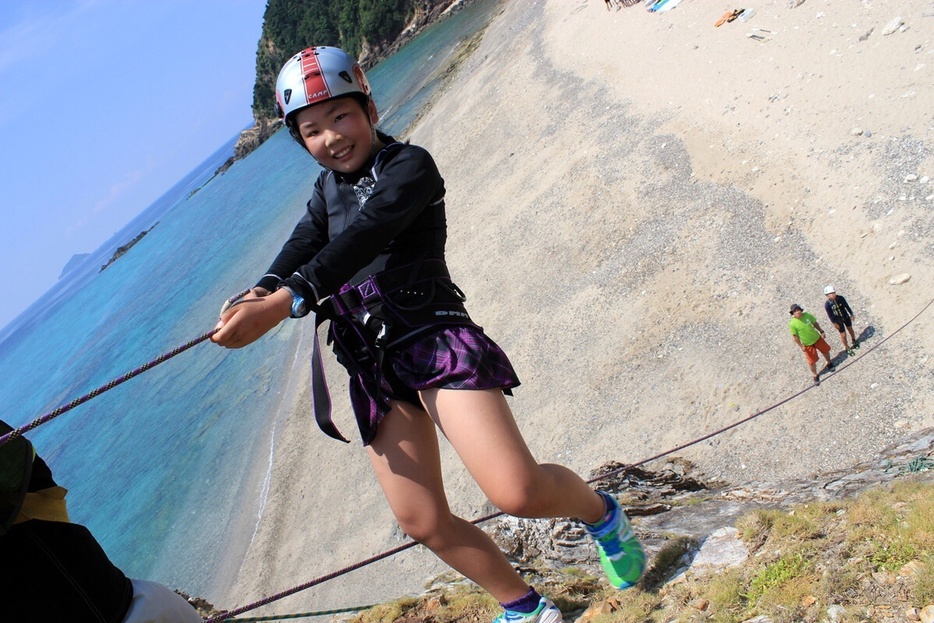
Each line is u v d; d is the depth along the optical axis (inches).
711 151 808.3
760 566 137.1
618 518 129.5
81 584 80.9
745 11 1026.1
